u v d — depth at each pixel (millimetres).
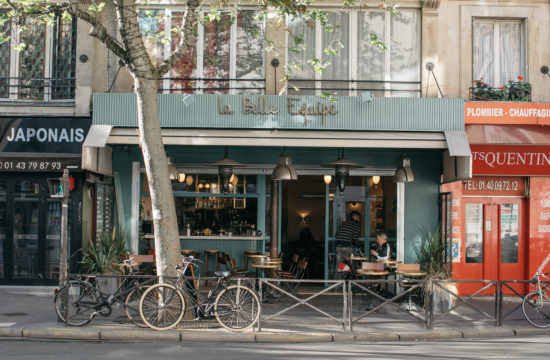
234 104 11953
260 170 13906
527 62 13438
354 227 13984
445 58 13281
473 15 13383
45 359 7367
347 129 12008
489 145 13164
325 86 13305
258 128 11969
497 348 8469
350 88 13281
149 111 9477
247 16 13328
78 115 12969
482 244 13664
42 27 13391
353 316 10797
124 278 10109
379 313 11203
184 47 9844
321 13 10898
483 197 13703
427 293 9758
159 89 13211
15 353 7727
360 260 13922
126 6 9297
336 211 14328
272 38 13227
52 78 13172
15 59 13383
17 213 12844
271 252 12922
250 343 8773
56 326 9211
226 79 13117
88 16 9305
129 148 13641
